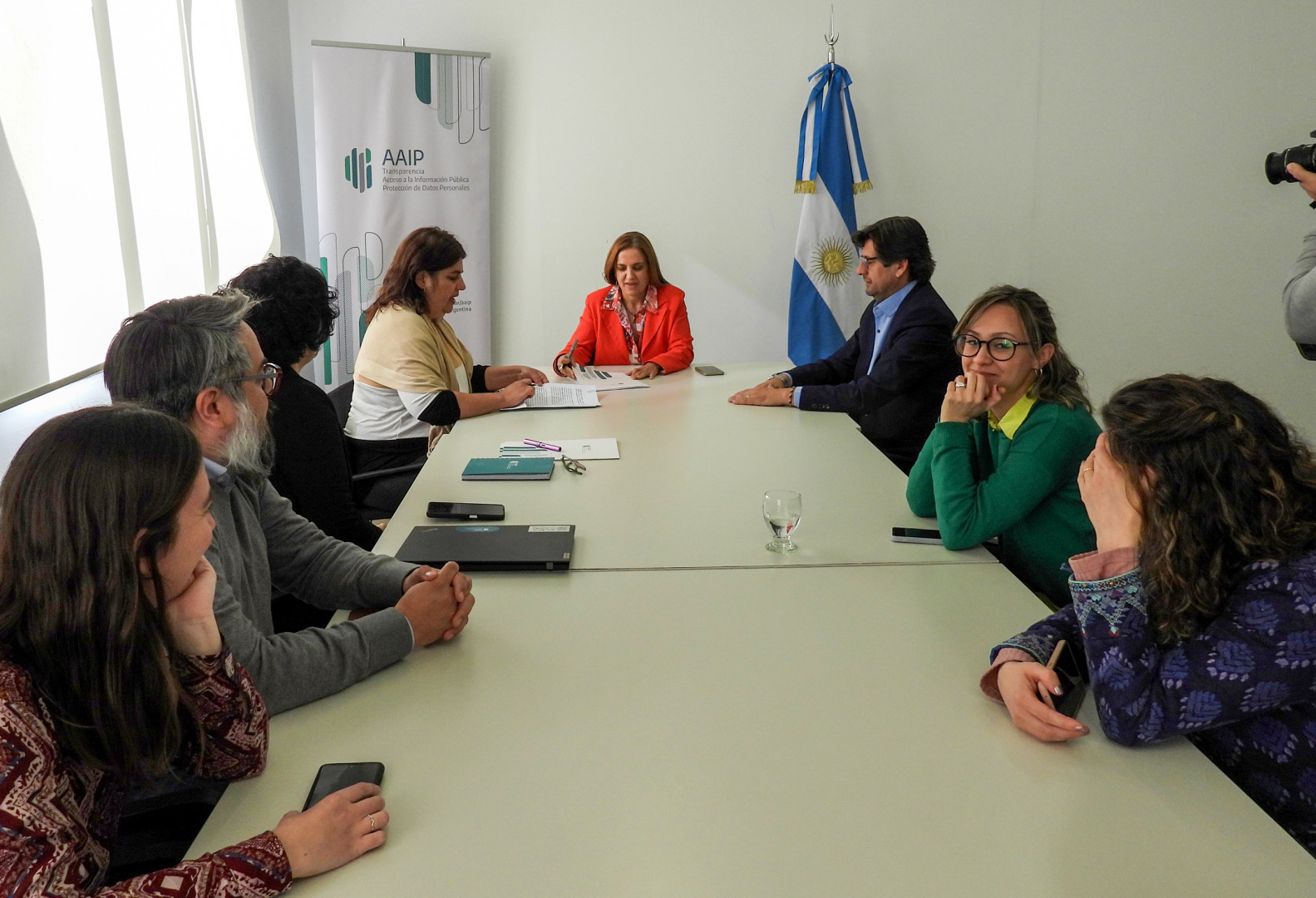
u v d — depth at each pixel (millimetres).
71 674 942
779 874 974
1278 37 4797
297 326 2178
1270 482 1104
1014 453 1881
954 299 5309
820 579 1747
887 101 5078
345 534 2291
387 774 1148
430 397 3094
